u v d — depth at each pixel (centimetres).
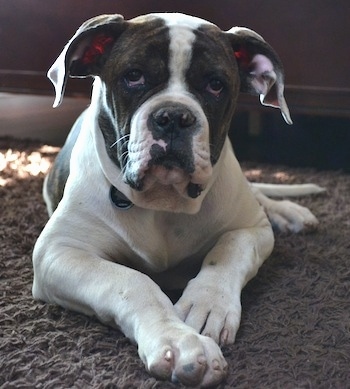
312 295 119
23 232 143
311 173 198
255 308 113
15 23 212
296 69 192
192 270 122
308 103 193
